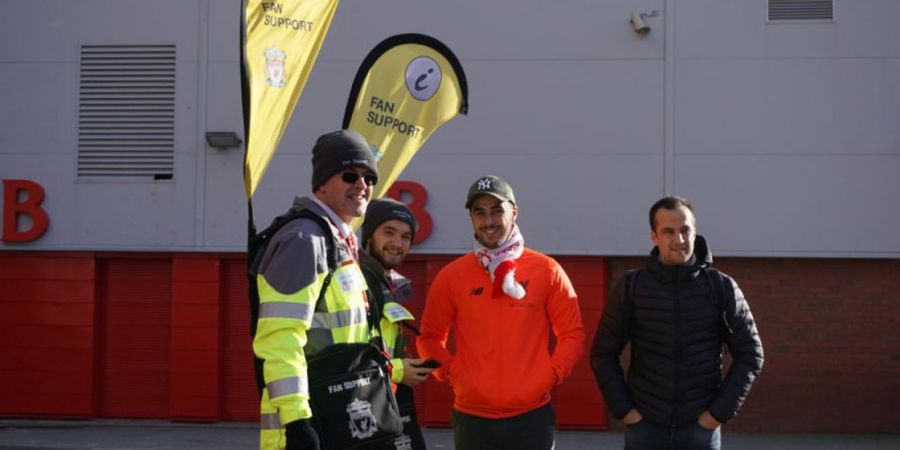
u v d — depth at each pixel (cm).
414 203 1244
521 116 1245
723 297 512
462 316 531
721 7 1233
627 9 1243
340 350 352
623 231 1232
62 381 1285
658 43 1238
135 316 1297
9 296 1291
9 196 1284
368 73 582
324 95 1266
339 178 372
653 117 1236
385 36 1263
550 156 1241
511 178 1244
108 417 1290
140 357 1294
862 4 1220
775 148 1223
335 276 361
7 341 1289
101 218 1285
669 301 509
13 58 1298
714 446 507
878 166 1212
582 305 1231
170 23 1286
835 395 1220
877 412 1216
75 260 1287
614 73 1240
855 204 1213
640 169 1234
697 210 1226
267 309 338
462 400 527
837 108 1219
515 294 517
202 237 1273
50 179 1291
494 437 518
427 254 1244
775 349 1230
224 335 1280
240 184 1271
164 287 1296
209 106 1280
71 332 1285
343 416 346
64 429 1237
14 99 1298
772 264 1236
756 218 1221
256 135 446
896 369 1217
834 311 1227
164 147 1284
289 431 328
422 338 549
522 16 1250
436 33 1257
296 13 464
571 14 1246
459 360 529
